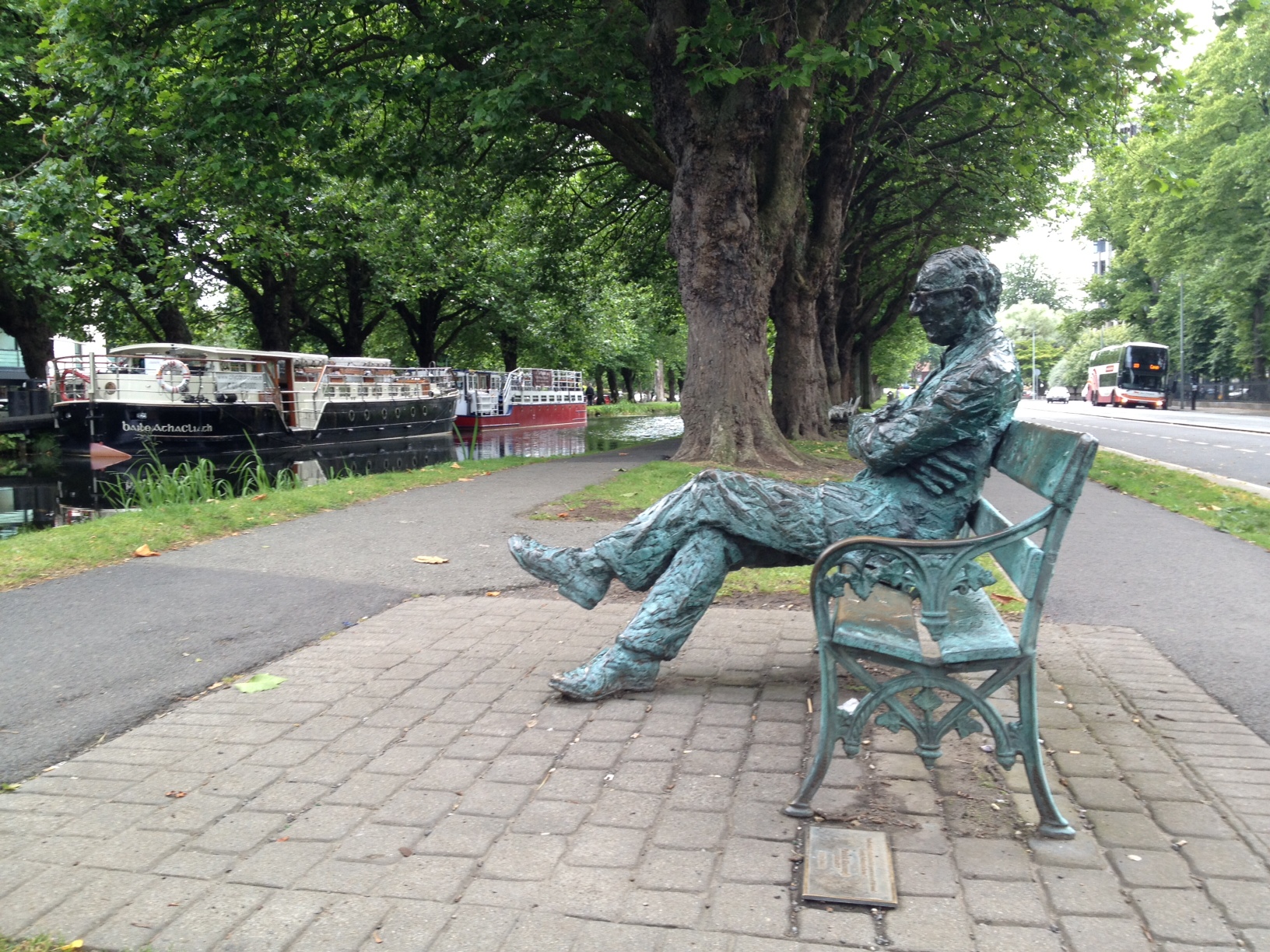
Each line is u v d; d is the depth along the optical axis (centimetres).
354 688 428
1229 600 590
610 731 371
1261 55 4069
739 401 1382
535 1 1388
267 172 1398
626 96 1341
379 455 2756
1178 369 6550
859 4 1414
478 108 1293
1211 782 321
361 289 3706
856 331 3741
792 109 1423
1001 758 285
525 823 296
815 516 376
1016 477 329
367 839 286
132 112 1372
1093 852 275
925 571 290
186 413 2380
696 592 401
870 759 343
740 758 344
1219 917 242
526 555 414
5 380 4391
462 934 238
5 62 1872
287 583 646
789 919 243
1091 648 485
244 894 257
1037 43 1450
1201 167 4344
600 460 1686
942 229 2920
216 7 1330
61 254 1527
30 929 241
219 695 421
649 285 2995
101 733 376
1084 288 7094
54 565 686
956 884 258
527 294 3928
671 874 265
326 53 1494
